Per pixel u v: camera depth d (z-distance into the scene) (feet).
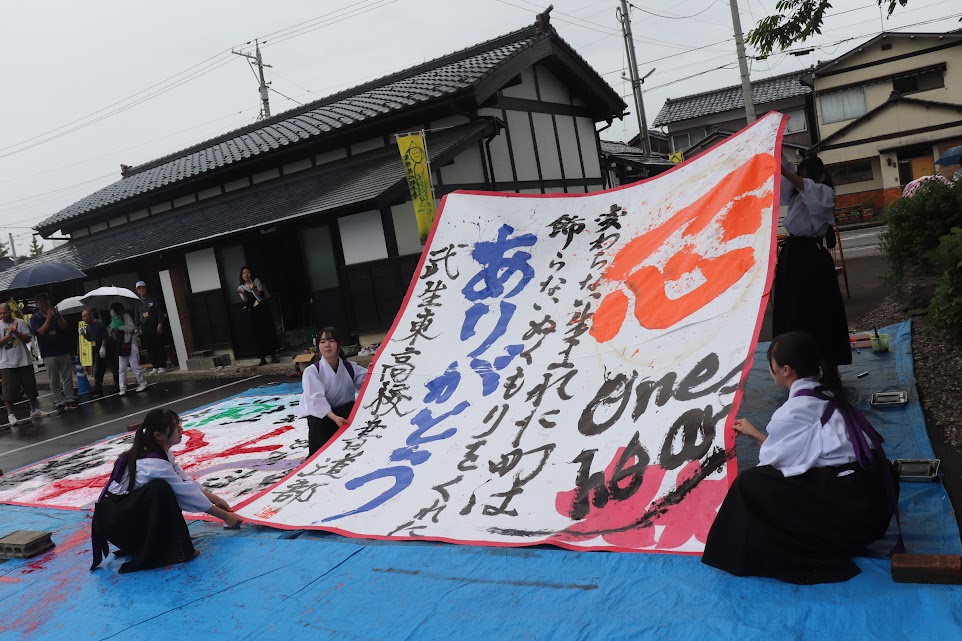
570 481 15.57
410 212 42.11
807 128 110.52
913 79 95.40
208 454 27.32
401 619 12.59
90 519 22.11
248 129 68.18
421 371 21.72
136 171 78.28
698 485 13.75
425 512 16.51
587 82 56.39
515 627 11.60
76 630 14.49
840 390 12.07
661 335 17.03
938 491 13.51
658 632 10.69
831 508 11.22
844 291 38.37
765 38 23.72
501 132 48.44
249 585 15.07
